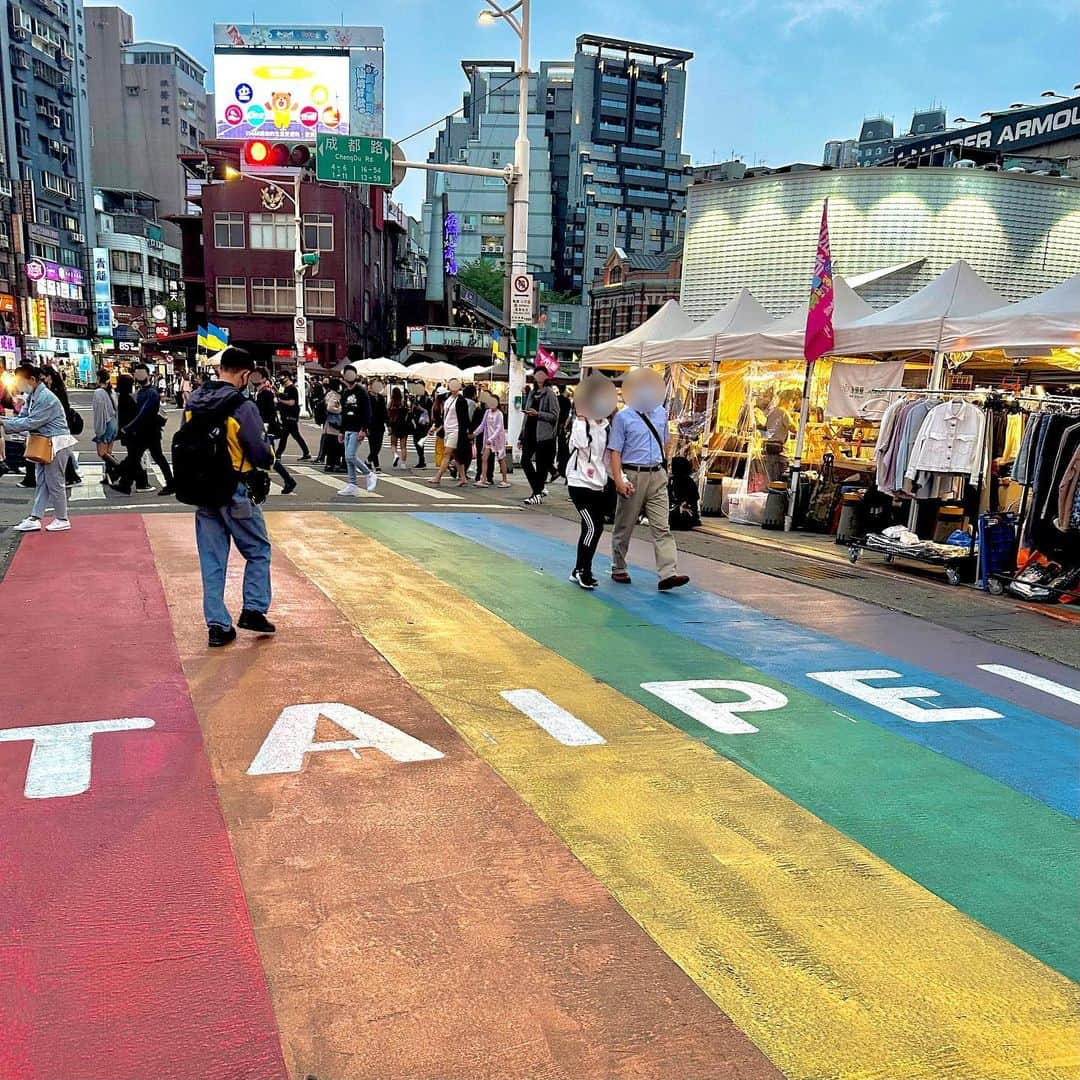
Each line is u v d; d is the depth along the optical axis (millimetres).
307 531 10062
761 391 13359
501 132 121688
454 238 76562
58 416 9219
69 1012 2365
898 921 2951
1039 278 21312
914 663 5980
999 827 3662
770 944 2793
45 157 74562
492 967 2619
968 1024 2465
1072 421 7781
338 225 51938
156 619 6211
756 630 6668
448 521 11305
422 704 4773
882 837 3533
